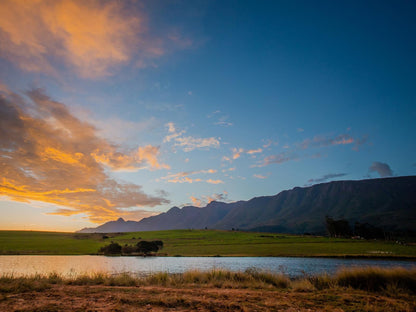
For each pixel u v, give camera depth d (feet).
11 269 118.73
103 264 150.61
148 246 283.79
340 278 53.16
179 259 201.16
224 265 145.48
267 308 31.50
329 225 591.37
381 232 536.01
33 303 31.40
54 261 172.24
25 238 443.73
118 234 603.26
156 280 56.95
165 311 29.22
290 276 92.68
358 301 36.27
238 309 30.81
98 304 31.63
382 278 48.08
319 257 212.02
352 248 297.33
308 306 32.96
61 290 42.19
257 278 60.59
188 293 40.73
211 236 536.83
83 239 460.14
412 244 377.50
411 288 45.27
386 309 31.27
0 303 30.91
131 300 33.63
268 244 366.63
